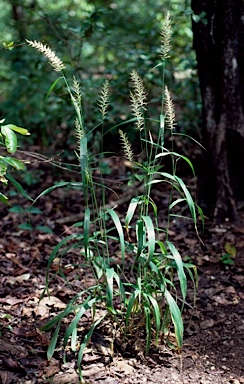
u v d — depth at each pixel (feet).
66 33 21.26
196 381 9.68
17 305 11.81
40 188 19.26
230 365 10.16
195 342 10.77
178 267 9.23
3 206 17.83
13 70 22.00
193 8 15.55
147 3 26.50
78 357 9.15
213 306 12.00
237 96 15.48
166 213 16.35
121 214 16.56
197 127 19.12
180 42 21.53
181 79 20.77
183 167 18.70
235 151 15.72
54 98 22.21
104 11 17.21
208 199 16.10
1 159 9.32
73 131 21.76
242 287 12.69
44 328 9.78
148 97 21.50
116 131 18.89
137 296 10.11
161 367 9.97
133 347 10.26
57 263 13.83
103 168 18.39
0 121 9.65
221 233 14.96
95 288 10.00
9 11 26.68
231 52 15.21
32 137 23.22
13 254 14.38
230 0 14.92
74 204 17.78
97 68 25.08
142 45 21.66
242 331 11.13
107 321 10.85
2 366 9.75
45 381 9.48
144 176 10.28
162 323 10.39
